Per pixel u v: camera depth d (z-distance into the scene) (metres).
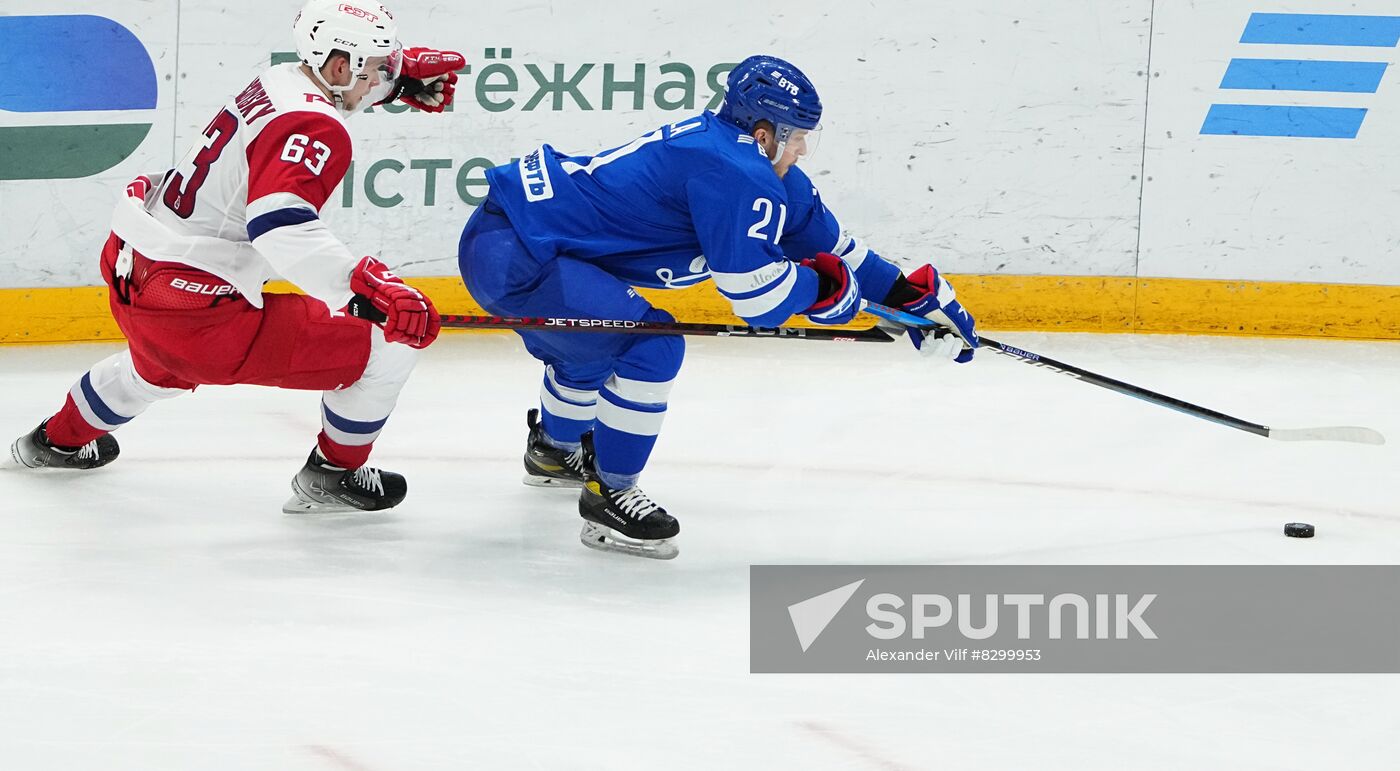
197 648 10.79
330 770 8.83
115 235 13.20
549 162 13.62
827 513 14.76
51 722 9.45
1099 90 24.67
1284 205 24.81
